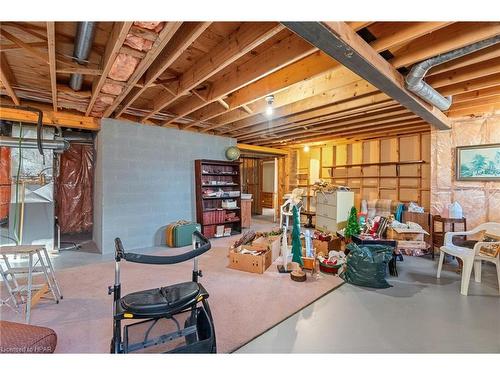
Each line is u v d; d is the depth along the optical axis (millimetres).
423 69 2512
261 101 4281
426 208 5820
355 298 2980
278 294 3000
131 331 1961
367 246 3588
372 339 2191
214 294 2975
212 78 3447
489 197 4504
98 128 4676
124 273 3615
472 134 4652
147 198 5121
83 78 3287
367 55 2168
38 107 4164
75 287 3121
